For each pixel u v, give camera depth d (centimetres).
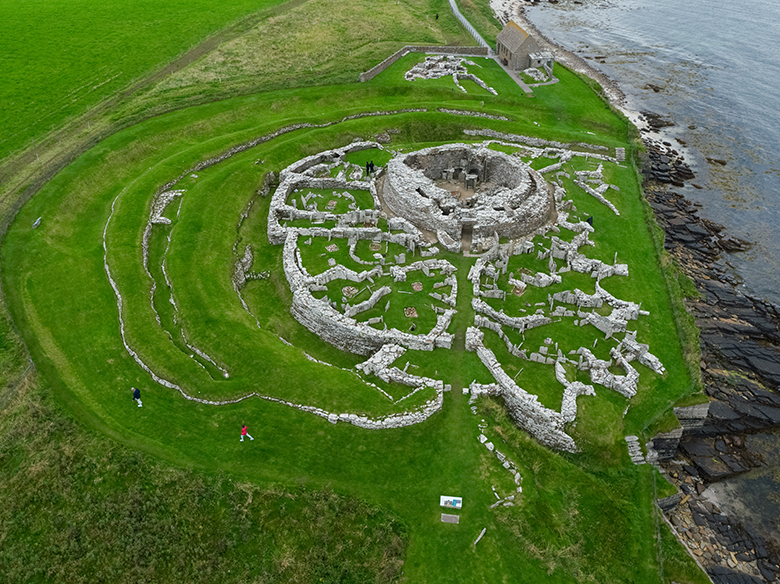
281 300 4738
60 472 3216
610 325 4269
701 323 5119
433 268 4819
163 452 3312
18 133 6825
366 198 5906
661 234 5747
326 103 8044
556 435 3600
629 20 13688
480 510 3108
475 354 4059
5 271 4547
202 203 5569
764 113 9025
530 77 9119
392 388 3828
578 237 5281
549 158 6875
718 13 14075
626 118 8200
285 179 6094
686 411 3925
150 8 11256
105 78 8438
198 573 2875
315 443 3412
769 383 4631
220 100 7800
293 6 11988
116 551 2942
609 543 3194
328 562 2906
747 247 6222
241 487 3141
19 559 2919
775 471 4034
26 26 9950
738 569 3478
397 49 10000
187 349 4097
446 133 7506
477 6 13362
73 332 4106
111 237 5047
